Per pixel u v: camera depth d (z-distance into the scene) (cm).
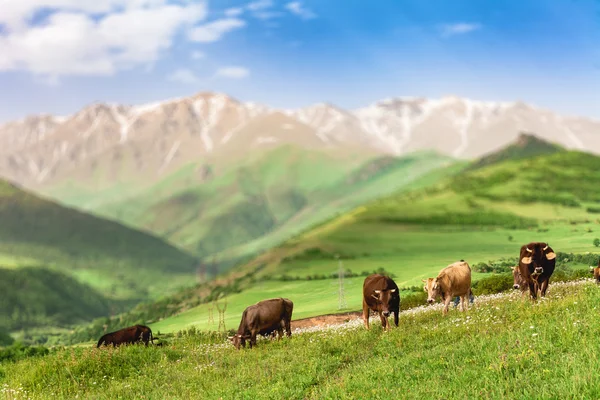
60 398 2408
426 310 3544
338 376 2078
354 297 8950
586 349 1689
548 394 1463
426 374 1839
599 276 3034
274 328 3266
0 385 2806
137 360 2984
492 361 1772
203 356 3030
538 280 2811
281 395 1927
